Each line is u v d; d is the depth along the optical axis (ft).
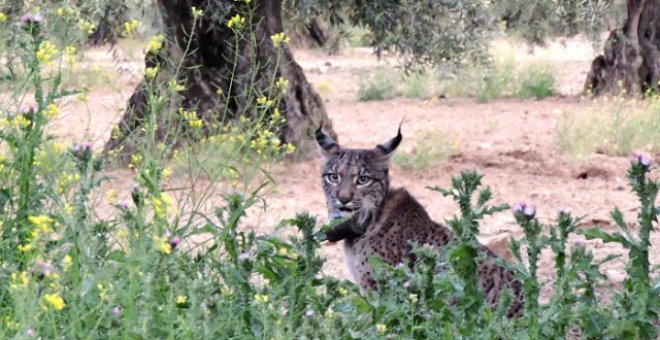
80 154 27.55
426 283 28.91
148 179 26.66
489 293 35.12
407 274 29.27
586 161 69.51
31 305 22.18
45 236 26.17
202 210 42.98
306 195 59.26
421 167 67.92
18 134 28.40
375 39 69.31
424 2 65.82
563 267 28.30
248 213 53.72
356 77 126.62
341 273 44.86
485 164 69.87
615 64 98.43
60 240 26.20
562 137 73.72
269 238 30.17
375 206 39.65
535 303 27.53
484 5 69.15
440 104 102.06
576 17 78.18
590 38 80.84
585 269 28.22
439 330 28.09
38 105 28.66
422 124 89.81
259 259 29.89
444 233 39.50
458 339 27.89
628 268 29.27
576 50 148.97
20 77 31.19
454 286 28.81
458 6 65.72
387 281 30.07
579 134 73.20
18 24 33.88
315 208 56.54
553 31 87.10
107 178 27.89
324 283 29.30
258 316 26.63
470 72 105.40
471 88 106.83
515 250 27.96
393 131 87.04
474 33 69.97
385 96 108.17
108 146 59.93
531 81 105.81
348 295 30.30
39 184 28.78
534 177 66.54
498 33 89.10
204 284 27.14
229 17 65.16
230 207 30.66
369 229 39.70
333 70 133.90
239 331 25.85
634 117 76.89
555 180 65.92
